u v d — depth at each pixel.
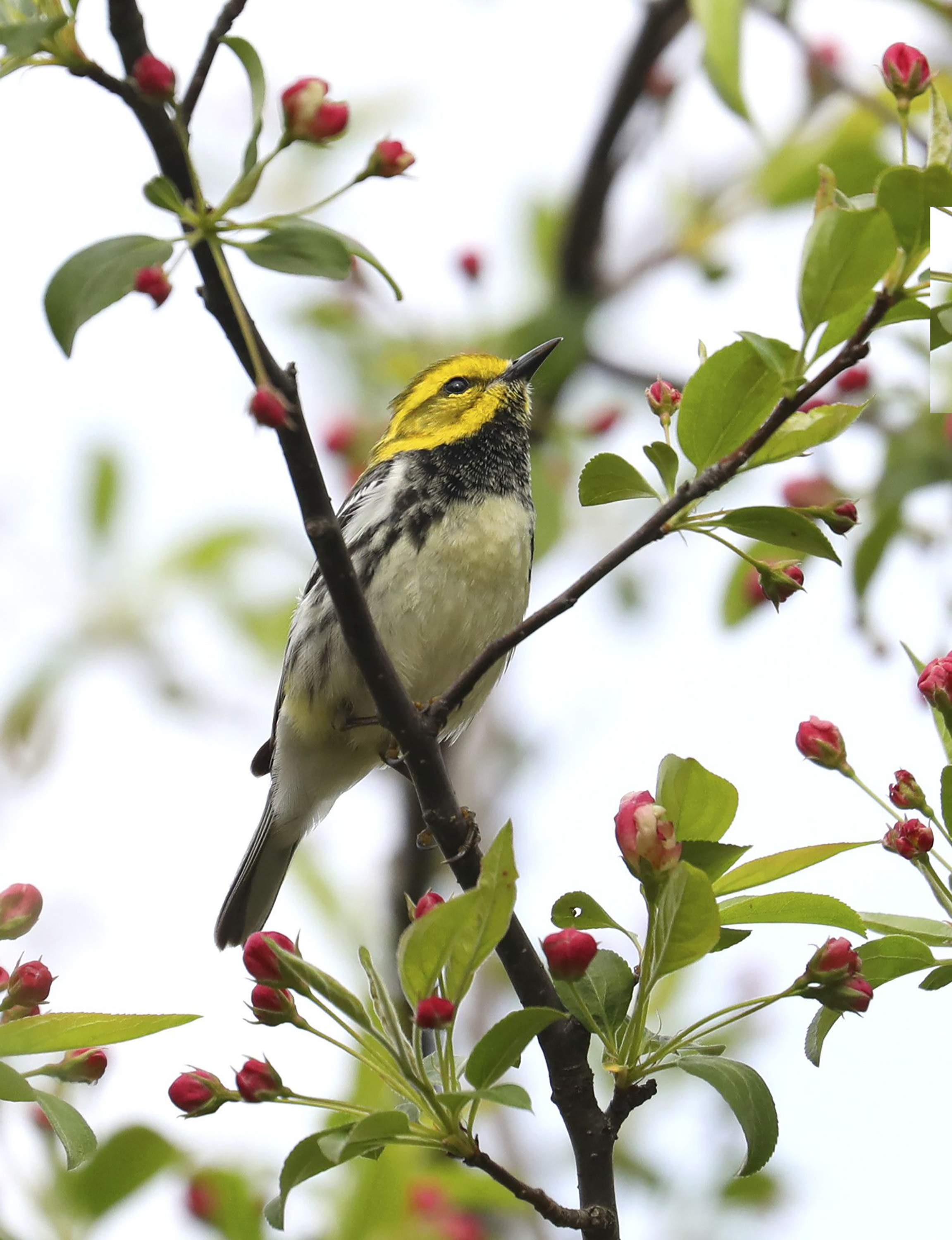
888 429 10.57
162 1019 5.56
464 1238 8.18
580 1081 6.16
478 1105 5.54
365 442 12.94
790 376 5.65
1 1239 7.27
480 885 5.10
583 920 5.97
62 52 4.98
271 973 5.46
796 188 11.46
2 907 5.80
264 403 5.34
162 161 5.16
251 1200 7.92
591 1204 5.96
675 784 5.88
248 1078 5.54
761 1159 5.45
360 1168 8.23
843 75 11.62
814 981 5.66
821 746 6.24
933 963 5.78
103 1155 7.38
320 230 5.15
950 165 5.30
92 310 5.02
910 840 5.96
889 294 5.42
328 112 5.15
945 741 6.25
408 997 5.27
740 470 6.06
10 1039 5.50
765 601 11.19
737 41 9.79
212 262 5.30
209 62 5.20
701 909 5.54
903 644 6.48
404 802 11.58
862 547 10.28
